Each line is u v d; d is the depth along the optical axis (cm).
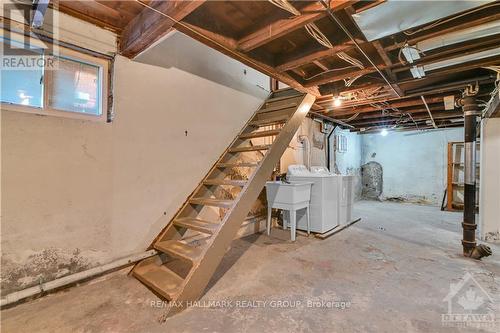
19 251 163
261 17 184
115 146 209
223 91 308
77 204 188
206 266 185
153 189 236
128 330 144
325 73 270
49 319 152
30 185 167
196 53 273
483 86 289
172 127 251
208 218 288
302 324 151
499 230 317
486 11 158
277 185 333
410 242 316
